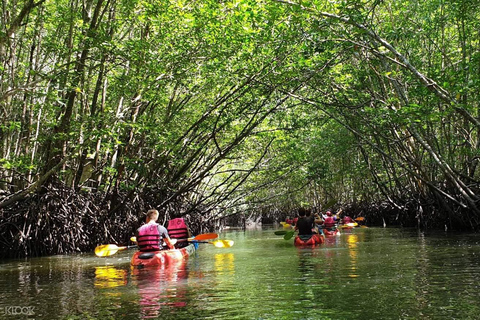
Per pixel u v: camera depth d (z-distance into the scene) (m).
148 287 7.09
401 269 8.06
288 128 18.28
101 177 17.38
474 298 5.52
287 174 24.84
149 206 18.58
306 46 12.65
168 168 20.50
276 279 7.47
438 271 7.66
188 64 13.71
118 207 16.52
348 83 17.33
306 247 13.58
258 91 16.11
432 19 15.88
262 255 11.54
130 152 17.11
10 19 12.88
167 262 10.02
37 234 14.24
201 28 13.42
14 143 15.30
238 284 7.09
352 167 26.31
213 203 25.50
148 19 13.41
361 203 33.84
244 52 13.85
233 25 12.45
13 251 13.88
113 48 12.25
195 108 18.80
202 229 27.48
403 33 14.38
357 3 11.12
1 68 10.09
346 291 6.21
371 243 14.03
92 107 14.08
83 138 14.05
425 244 12.88
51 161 14.22
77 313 5.46
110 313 5.39
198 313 5.24
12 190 14.30
